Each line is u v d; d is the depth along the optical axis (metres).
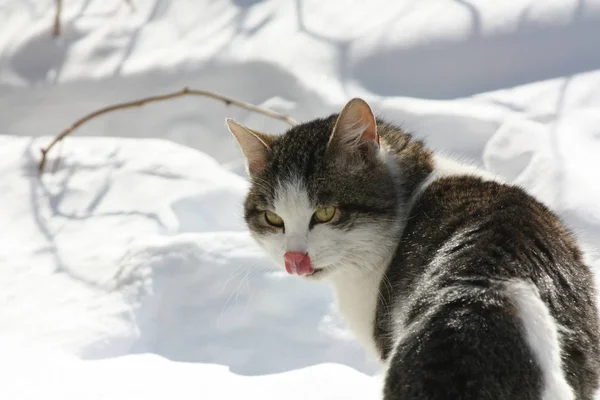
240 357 7.06
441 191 5.35
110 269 7.79
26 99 10.81
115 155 9.38
